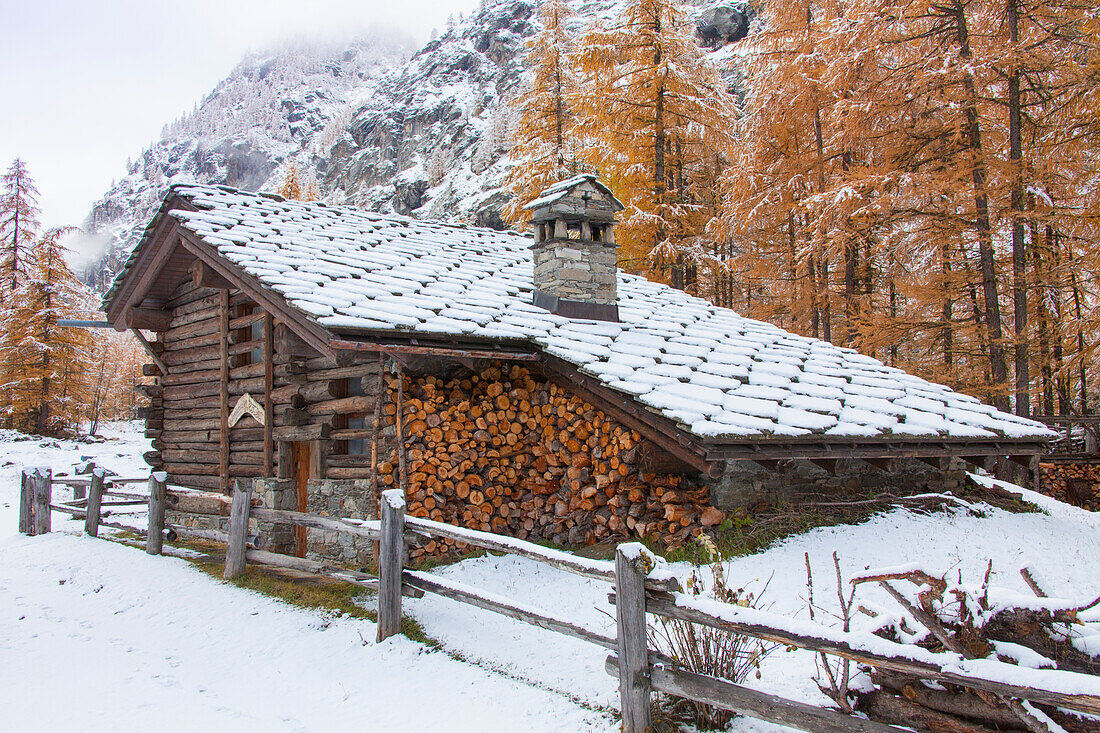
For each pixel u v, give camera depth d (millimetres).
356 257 9930
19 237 36344
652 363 9086
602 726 4129
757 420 7930
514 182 22672
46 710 4746
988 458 10242
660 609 3895
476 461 9000
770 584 6672
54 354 34156
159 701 4895
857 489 9922
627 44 19844
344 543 8547
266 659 5621
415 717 4465
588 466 8891
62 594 7809
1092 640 3121
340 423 9070
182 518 11852
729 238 21328
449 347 8180
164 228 10539
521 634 5750
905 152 15859
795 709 3363
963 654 3113
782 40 19641
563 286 10312
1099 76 13391
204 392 11320
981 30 15172
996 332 15125
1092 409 23078
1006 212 14469
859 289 19391
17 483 21484
